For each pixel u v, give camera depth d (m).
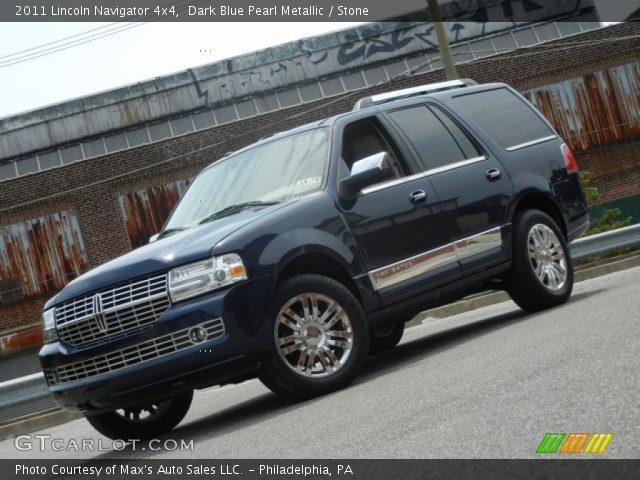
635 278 9.28
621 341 4.87
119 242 26.72
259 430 5.02
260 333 5.61
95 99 30.86
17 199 26.48
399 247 6.55
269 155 6.98
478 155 7.54
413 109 7.43
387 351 8.41
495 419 3.83
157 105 30.92
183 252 5.66
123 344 5.55
